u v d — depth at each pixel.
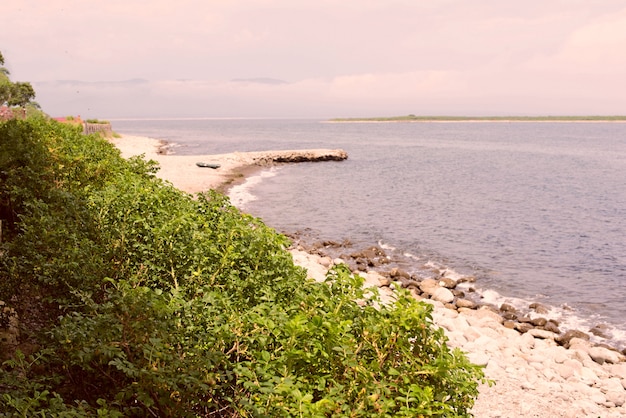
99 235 7.34
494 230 27.36
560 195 39.72
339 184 41.47
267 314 5.13
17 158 10.41
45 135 14.36
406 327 4.76
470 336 12.56
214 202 9.64
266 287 6.00
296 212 29.86
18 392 4.06
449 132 186.50
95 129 57.00
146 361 4.23
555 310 16.25
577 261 21.92
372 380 4.38
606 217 31.50
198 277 6.54
